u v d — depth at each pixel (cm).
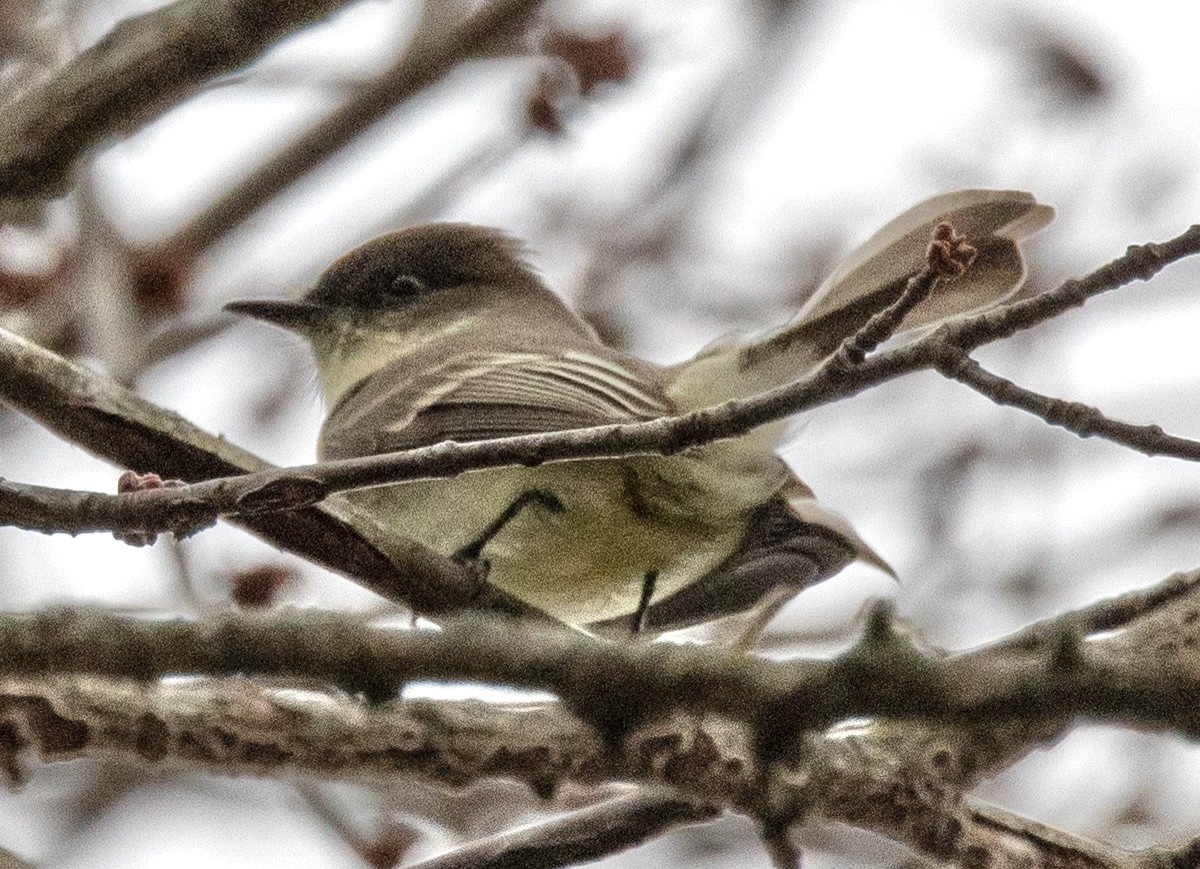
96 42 778
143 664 609
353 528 842
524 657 627
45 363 802
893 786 805
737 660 629
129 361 1147
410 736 748
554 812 1049
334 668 620
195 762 725
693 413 726
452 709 760
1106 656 641
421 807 1098
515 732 758
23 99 782
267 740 731
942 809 815
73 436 807
